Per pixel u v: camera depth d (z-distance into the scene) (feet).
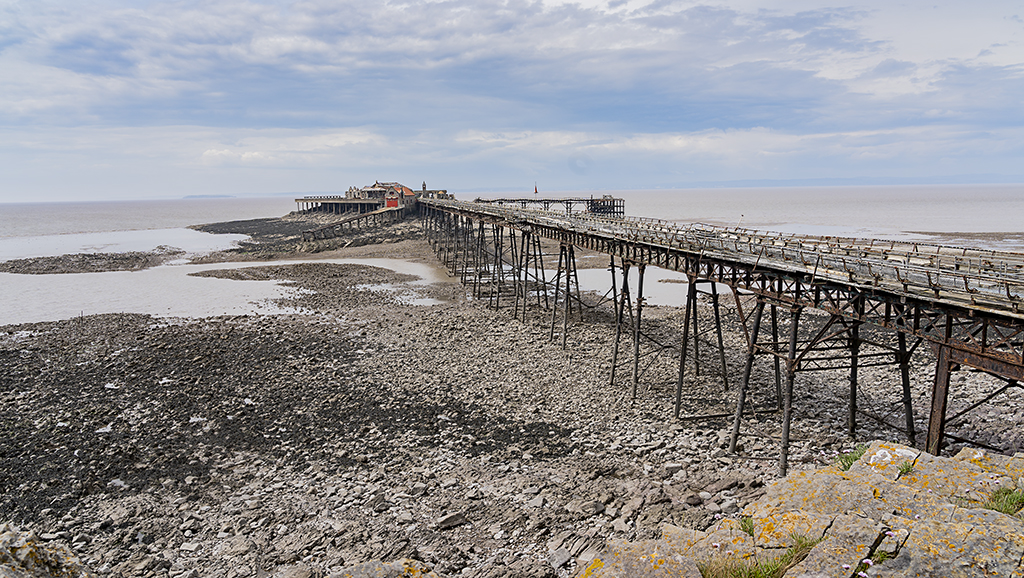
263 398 96.32
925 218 515.50
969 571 24.22
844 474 38.24
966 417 79.51
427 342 128.67
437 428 83.66
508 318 150.82
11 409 91.91
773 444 74.38
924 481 35.35
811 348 65.36
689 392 94.68
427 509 61.46
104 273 241.96
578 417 86.12
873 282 57.47
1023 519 28.68
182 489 67.97
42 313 167.02
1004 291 49.44
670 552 30.96
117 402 94.99
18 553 32.58
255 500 64.64
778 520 32.81
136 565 52.75
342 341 130.93
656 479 66.08
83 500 65.98
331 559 52.47
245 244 351.87
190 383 103.60
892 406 85.46
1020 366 46.01
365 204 448.65
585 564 48.88
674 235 89.15
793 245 79.66
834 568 26.45
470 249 252.21
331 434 82.48
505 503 61.87
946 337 52.31
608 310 159.02
